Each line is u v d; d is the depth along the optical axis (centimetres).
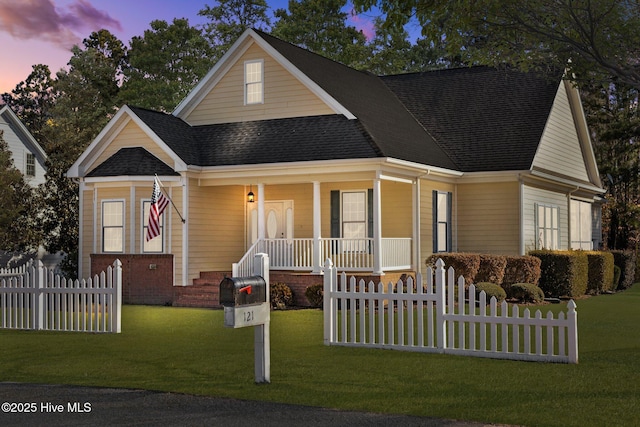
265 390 1034
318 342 1486
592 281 2920
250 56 2738
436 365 1212
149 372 1176
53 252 3272
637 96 3981
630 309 2220
